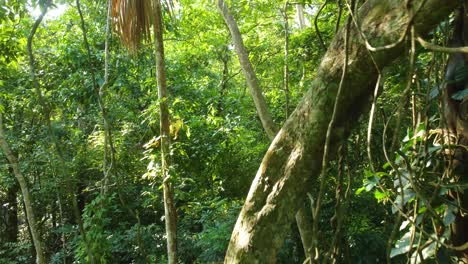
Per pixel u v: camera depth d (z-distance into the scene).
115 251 7.73
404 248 1.99
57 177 8.82
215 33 9.36
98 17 7.27
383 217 6.82
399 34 1.58
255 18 7.77
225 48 10.05
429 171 1.91
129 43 4.14
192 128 6.79
